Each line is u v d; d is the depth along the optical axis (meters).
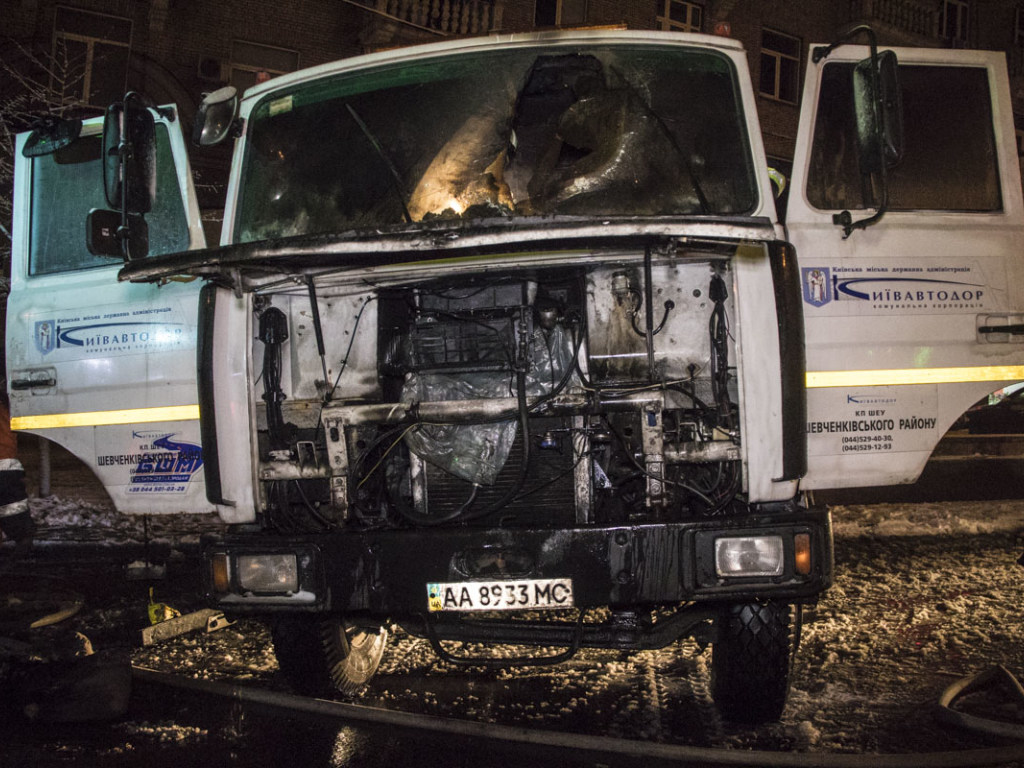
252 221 4.14
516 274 3.66
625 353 3.61
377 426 3.67
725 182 3.82
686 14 21.94
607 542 3.27
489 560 3.31
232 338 3.68
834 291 3.83
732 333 3.50
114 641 4.83
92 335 4.49
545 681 4.14
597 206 3.81
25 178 4.84
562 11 20.28
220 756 3.30
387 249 3.12
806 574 3.26
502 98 4.00
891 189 4.04
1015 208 4.12
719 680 3.57
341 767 3.18
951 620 4.92
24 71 16.89
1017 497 6.08
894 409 3.84
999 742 3.23
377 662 4.29
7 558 5.41
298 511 3.85
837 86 3.99
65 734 3.55
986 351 3.98
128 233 3.75
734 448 3.42
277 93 4.21
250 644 4.84
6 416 5.30
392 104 4.09
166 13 17.83
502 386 3.72
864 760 3.01
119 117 3.86
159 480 4.31
